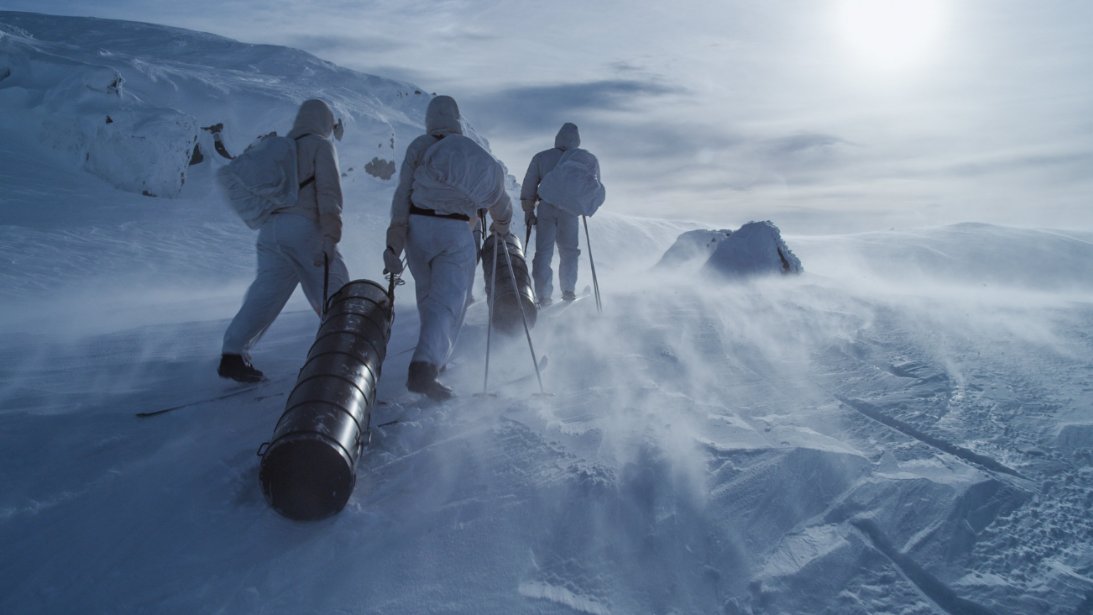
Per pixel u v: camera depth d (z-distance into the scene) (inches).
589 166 271.6
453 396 163.0
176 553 108.0
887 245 1226.0
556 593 97.9
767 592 96.1
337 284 171.5
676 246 637.3
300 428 114.3
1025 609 90.9
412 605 96.8
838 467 123.3
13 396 175.8
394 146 1373.0
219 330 286.7
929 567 99.9
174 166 1049.5
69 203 900.0
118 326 337.1
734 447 131.8
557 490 119.6
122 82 1134.4
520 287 219.0
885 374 173.5
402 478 128.3
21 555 107.6
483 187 159.6
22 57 1145.4
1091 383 162.1
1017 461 125.6
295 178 164.9
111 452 138.6
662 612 94.3
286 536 112.5
